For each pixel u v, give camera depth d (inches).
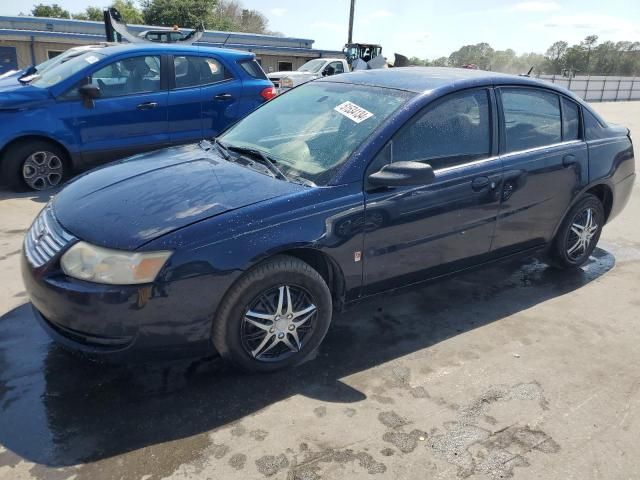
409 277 128.6
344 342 128.3
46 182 244.7
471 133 134.8
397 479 87.7
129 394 105.7
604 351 129.0
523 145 145.6
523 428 100.9
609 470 91.4
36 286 100.8
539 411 105.9
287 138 133.6
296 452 92.4
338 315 141.4
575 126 160.7
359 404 105.7
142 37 377.1
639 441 98.5
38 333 125.4
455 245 133.6
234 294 102.6
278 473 87.8
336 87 147.2
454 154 131.1
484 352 126.5
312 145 126.3
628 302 155.7
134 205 106.3
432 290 159.3
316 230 108.6
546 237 157.9
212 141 149.1
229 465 89.0
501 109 141.3
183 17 1368.1
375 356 123.0
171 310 97.7
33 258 104.0
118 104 247.4
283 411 102.7
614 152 169.9
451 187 127.6
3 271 157.6
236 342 106.1
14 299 140.9
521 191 142.9
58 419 98.0
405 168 111.7
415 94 129.0
